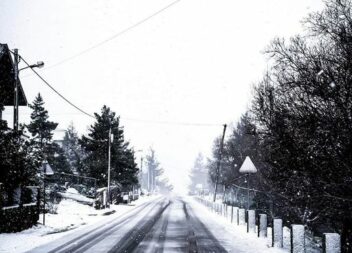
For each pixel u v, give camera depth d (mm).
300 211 17984
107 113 49406
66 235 15883
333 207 12656
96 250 11766
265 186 23844
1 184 15102
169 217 26031
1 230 14977
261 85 17000
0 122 16844
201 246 12500
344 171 12039
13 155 16281
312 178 13125
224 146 47469
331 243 8711
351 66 11805
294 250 10344
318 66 12547
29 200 18406
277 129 14305
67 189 39188
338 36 12750
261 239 14102
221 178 49031
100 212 30078
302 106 12898
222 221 22750
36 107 53031
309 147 12859
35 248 12234
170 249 11898
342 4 12617
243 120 35812
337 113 11961
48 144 50688
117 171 49469
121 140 50812
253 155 29000
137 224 20922
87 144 48406
